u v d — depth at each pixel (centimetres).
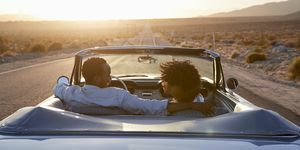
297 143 264
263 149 250
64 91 371
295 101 1263
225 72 2230
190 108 353
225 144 254
